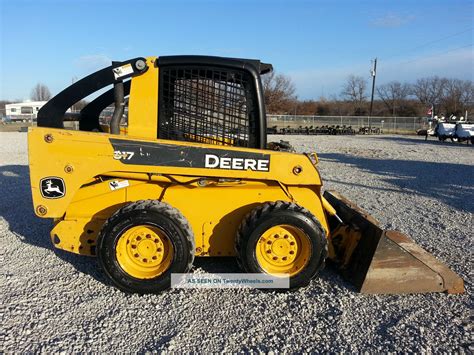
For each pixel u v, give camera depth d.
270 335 3.12
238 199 3.91
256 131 3.91
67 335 3.07
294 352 2.92
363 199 7.93
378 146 22.61
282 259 3.76
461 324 3.29
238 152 3.71
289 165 3.79
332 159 15.45
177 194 3.87
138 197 3.87
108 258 3.57
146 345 2.97
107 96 4.79
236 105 3.90
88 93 3.90
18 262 4.43
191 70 3.82
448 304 3.60
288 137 32.34
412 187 9.38
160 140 3.67
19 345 2.94
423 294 3.79
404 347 2.98
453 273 3.79
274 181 3.88
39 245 4.95
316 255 3.67
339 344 3.02
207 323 3.27
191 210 3.89
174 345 2.96
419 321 3.33
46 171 3.66
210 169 3.70
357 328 3.22
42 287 3.83
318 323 3.29
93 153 3.64
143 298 3.63
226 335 3.11
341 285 3.94
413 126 44.88
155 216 3.49
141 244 3.64
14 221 5.96
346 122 46.88
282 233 3.71
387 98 68.69
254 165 3.74
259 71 3.93
